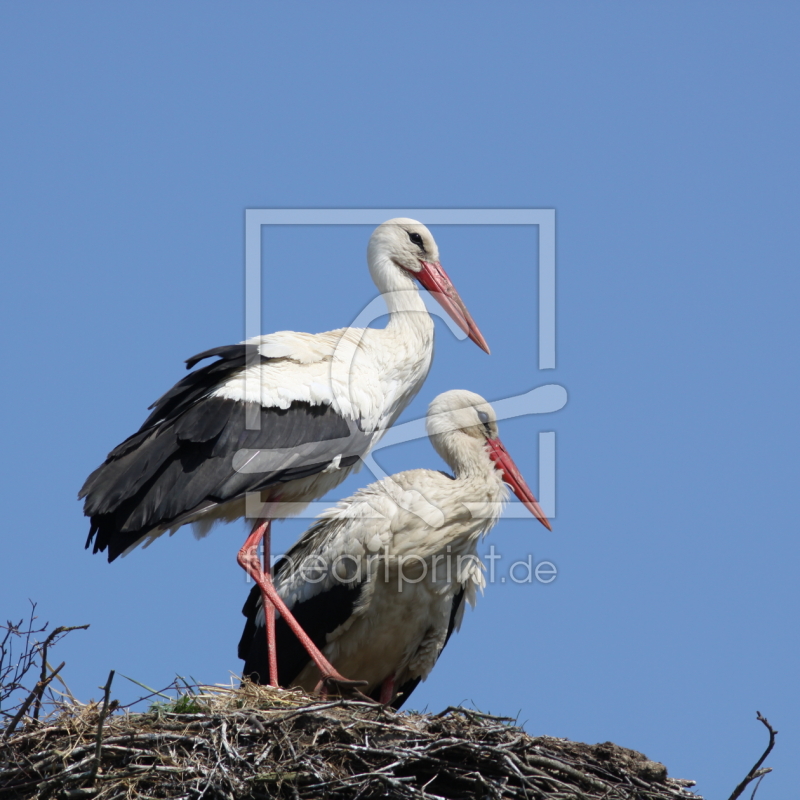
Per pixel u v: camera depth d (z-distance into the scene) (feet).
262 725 34.88
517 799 34.30
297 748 34.55
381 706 35.78
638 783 35.09
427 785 34.40
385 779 33.12
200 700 37.19
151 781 33.96
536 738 35.19
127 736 34.24
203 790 33.24
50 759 33.83
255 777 33.45
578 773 34.63
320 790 33.78
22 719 34.94
